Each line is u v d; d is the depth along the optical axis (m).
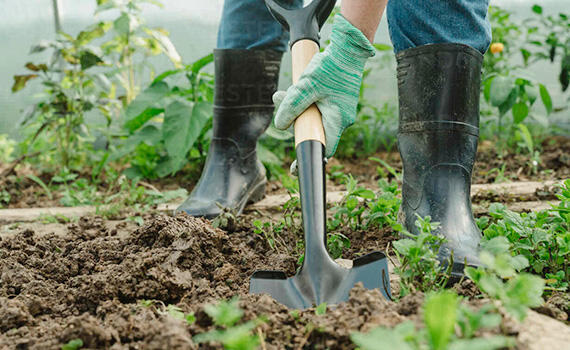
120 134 3.62
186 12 4.11
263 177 2.48
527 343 0.93
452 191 1.54
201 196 2.18
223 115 2.26
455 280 1.33
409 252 1.13
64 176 3.01
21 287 1.35
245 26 2.21
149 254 1.38
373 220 1.76
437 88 1.53
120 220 2.40
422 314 0.94
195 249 1.47
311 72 1.44
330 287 1.17
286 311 1.06
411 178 1.61
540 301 1.00
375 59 4.24
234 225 1.91
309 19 1.53
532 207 2.26
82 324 0.98
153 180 3.32
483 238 1.42
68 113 3.47
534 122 4.25
